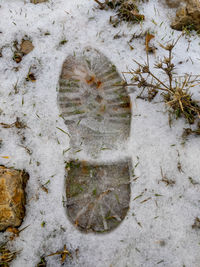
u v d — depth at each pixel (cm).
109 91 72
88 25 76
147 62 73
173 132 69
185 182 67
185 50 74
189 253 65
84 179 69
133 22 76
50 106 72
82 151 70
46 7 77
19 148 69
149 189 67
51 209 67
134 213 67
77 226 67
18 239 66
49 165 69
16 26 76
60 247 66
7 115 71
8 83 73
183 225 66
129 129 70
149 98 71
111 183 69
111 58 74
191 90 70
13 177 67
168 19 76
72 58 74
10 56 74
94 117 72
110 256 66
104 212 68
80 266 65
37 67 74
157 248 65
